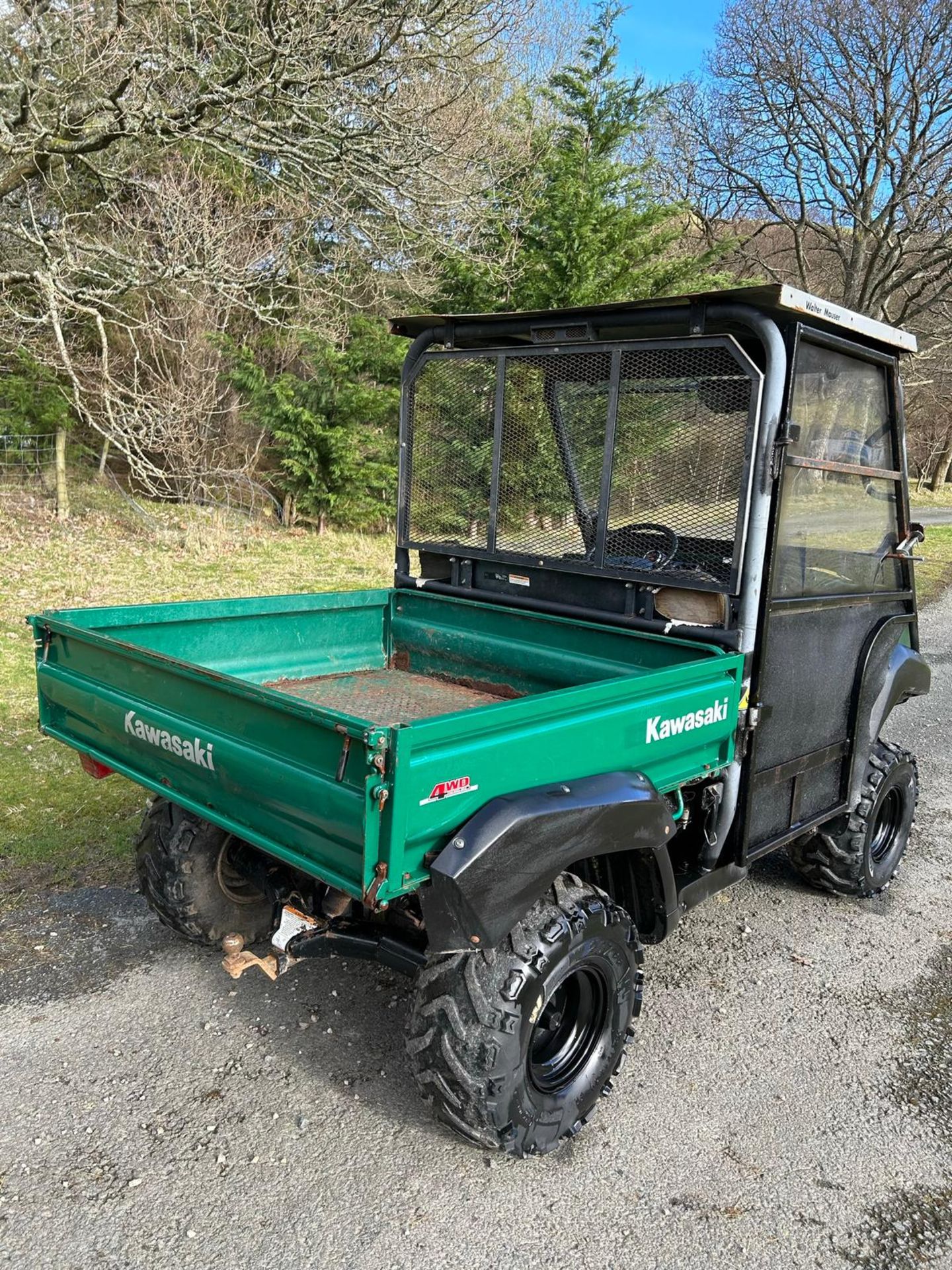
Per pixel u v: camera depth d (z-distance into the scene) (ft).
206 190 37.24
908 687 13.03
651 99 46.60
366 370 47.83
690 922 12.93
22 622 25.96
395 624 13.85
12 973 10.67
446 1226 7.52
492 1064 7.44
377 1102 8.93
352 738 6.55
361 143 30.12
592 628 11.23
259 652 12.42
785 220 82.79
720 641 9.96
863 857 13.02
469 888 6.83
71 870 13.06
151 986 10.58
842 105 75.61
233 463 49.60
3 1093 8.76
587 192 39.34
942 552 56.95
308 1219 7.52
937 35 68.95
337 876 6.98
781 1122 8.96
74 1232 7.27
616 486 10.85
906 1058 10.06
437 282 40.52
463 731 6.86
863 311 79.15
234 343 45.91
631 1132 8.73
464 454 12.46
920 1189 8.18
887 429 11.64
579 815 7.59
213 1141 8.30
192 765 8.41
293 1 27.04
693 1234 7.57
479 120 36.65
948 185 72.79
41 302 32.55
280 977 10.90
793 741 10.84
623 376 10.55
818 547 10.62
